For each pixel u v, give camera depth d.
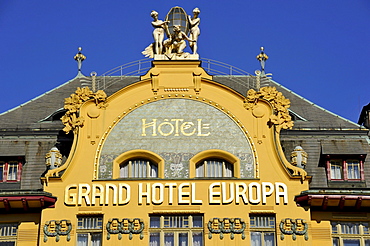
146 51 40.19
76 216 36.28
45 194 36.09
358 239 36.47
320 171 38.56
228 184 36.69
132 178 36.75
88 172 37.06
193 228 36.09
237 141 37.66
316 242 36.22
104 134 37.78
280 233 35.97
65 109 39.72
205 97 38.47
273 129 37.75
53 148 37.62
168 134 37.78
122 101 38.41
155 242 35.97
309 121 40.84
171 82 38.72
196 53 39.59
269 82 44.00
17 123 40.78
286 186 36.69
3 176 38.34
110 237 35.84
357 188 36.44
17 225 36.53
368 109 41.69
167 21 39.94
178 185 36.62
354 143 39.53
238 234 35.88
